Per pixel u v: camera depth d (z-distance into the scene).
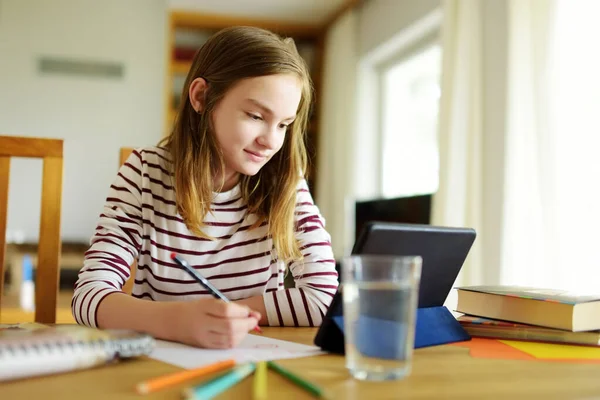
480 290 0.89
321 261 1.07
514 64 2.09
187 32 4.69
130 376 0.56
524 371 0.61
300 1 4.02
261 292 1.13
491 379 0.57
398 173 3.83
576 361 0.66
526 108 2.07
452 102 2.47
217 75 1.02
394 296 0.56
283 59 0.99
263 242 1.13
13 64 4.05
